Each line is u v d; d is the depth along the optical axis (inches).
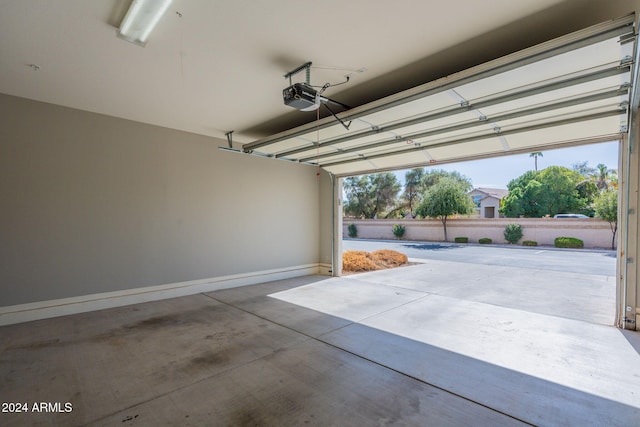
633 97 108.7
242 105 170.7
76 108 173.2
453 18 95.7
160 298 201.3
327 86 142.2
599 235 530.6
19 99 156.9
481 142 177.2
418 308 179.0
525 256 431.2
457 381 97.3
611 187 679.7
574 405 84.2
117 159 187.3
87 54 116.8
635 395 89.0
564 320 156.4
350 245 623.8
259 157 257.8
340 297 205.5
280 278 269.7
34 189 160.2
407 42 109.4
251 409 82.7
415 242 699.4
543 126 147.6
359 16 94.6
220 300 198.2
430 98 126.4
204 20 96.3
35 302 159.6
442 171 846.5
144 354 117.4
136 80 139.5
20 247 156.2
